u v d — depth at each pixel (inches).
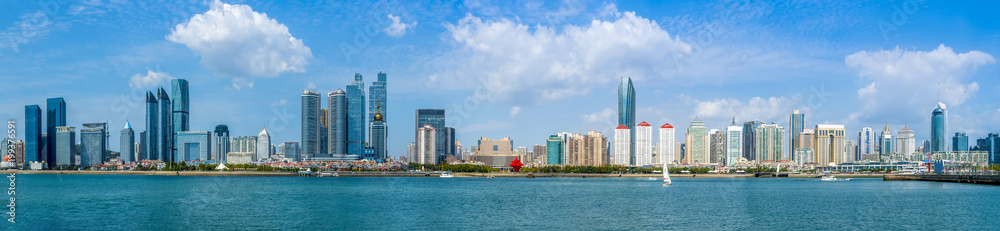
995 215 7534.5
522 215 7613.2
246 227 6560.0
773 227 6599.4
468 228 6486.2
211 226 6624.0
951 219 7180.1
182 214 7657.5
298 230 6343.5
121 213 7765.8
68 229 6397.6
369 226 6628.9
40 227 6540.4
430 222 6948.8
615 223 6879.9
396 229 6412.4
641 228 6510.8
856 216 7544.3
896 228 6501.0
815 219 7234.3
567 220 7121.1
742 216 7559.1
